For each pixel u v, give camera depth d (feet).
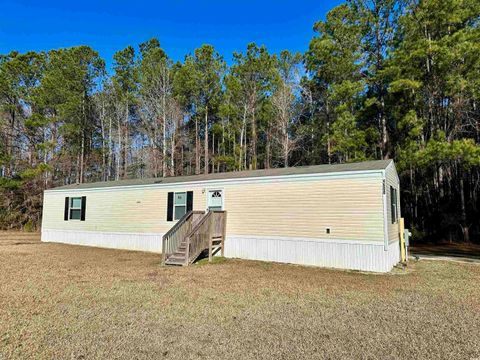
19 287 23.30
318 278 26.96
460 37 47.52
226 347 13.14
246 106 91.86
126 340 13.83
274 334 14.57
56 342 13.56
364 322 16.21
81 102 95.76
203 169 101.76
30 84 95.76
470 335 14.46
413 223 66.74
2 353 12.46
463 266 33.45
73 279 26.27
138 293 21.81
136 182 49.62
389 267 30.55
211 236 37.09
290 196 35.32
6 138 92.02
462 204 62.13
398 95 55.93
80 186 55.77
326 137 66.18
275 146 93.50
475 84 47.55
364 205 31.04
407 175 67.82
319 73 71.51
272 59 90.84
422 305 19.24
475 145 45.78
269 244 36.17
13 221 84.84
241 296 21.17
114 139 102.01
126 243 47.85
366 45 65.05
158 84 91.30
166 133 92.84
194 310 18.07
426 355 12.44
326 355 12.42
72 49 96.43
